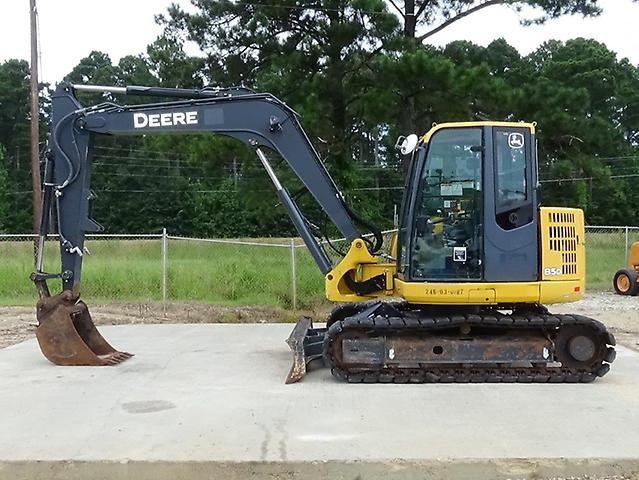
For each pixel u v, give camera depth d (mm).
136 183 55031
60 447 5090
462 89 16266
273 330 10844
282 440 5215
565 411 5984
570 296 7156
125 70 59844
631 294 16750
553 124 17609
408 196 7371
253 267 15906
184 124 8195
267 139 8109
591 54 46688
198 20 18406
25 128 60719
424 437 5266
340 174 18953
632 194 48562
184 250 17188
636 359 8445
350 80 17641
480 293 7016
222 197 54938
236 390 6797
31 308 14242
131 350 9023
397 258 7691
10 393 6691
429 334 7324
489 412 5957
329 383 7113
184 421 5723
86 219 8281
